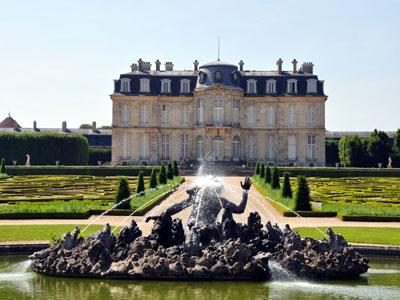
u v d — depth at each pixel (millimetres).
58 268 27562
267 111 115500
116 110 115188
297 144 115375
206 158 111875
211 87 111000
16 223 43125
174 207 31188
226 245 27516
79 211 46562
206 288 25422
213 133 112062
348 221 46188
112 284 25938
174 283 26125
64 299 23594
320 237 37344
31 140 116438
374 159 123938
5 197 58312
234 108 113438
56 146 117250
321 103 114875
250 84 115312
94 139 151875
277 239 30703
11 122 173125
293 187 72438
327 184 77625
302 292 25172
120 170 93312
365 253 33625
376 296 24578
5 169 92125
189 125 115500
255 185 75500
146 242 28906
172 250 28188
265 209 53062
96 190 65875
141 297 23859
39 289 25266
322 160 115000
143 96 114438
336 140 138125
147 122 115500
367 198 60000
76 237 29734
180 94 114750
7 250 33500
